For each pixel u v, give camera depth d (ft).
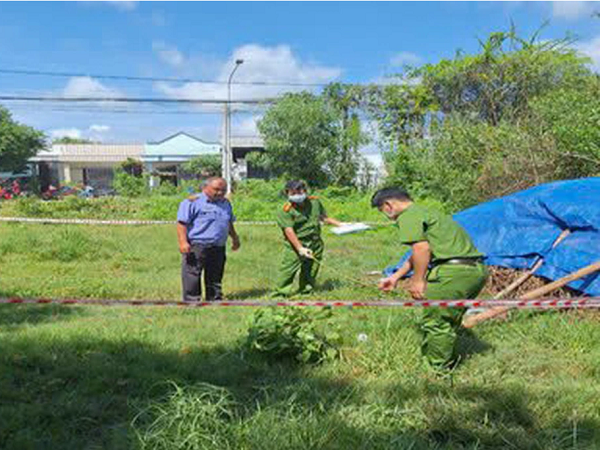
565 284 19.56
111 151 189.57
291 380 14.01
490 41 72.95
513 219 22.84
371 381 13.74
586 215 20.47
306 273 25.03
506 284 21.88
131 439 10.71
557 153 34.04
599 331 16.89
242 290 26.00
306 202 24.31
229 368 14.84
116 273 29.71
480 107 75.31
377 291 24.22
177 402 11.36
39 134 157.69
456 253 14.61
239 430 10.72
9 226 45.78
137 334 17.65
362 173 95.91
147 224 49.85
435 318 14.62
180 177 165.58
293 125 93.15
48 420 11.87
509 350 16.02
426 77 81.00
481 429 11.27
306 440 10.52
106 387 13.61
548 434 11.03
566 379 13.89
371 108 91.45
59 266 31.14
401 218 14.69
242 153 150.30
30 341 16.40
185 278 22.76
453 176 44.52
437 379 13.96
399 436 10.72
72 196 67.00
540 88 70.49
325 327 17.24
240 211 63.21
